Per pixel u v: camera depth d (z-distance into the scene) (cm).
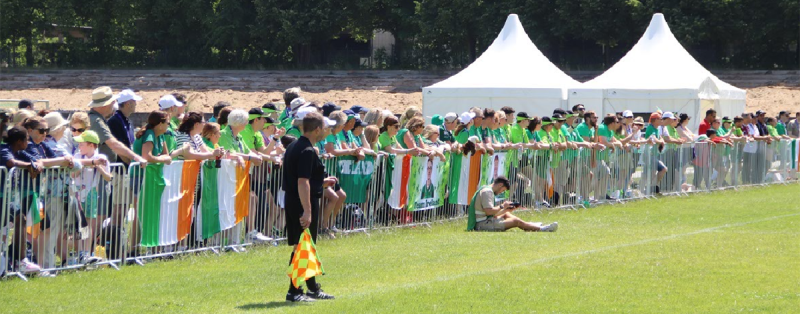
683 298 1484
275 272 1736
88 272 1712
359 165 2252
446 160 2533
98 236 1762
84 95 9312
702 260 1836
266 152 2208
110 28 11100
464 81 4788
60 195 1683
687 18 9062
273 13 10644
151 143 1822
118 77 10238
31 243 1659
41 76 10238
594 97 4697
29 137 1683
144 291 1552
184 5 11056
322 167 1472
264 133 2272
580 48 10362
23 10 10894
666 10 9169
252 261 1867
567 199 2909
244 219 2045
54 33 11638
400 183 2370
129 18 11062
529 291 1531
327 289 1570
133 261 1812
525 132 2819
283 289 1573
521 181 2777
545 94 4634
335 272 1728
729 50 9931
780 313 1380
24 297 1491
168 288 1578
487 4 10069
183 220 1897
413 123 2436
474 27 10206
